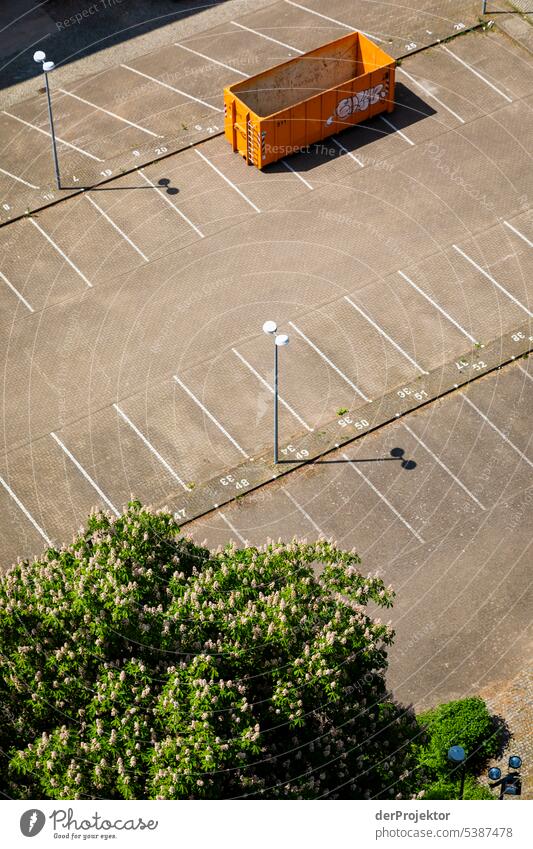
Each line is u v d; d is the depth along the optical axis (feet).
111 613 87.56
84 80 170.91
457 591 116.78
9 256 148.15
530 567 118.11
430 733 104.63
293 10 179.52
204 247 147.74
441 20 174.91
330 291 142.31
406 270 144.05
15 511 124.57
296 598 90.58
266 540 121.19
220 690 84.23
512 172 154.51
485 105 163.12
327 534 121.39
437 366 134.62
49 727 87.04
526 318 138.82
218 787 82.17
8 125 164.76
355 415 130.62
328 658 88.79
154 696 85.15
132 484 126.21
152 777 81.92
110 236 149.79
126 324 140.26
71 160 158.92
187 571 95.55
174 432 130.21
